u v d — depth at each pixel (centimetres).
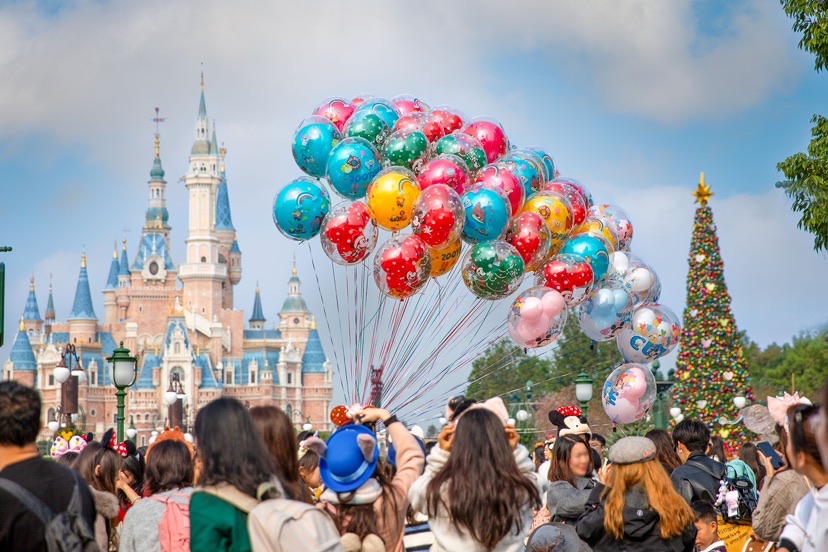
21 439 567
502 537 629
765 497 729
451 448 648
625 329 1416
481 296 1273
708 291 3834
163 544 666
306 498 688
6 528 544
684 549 747
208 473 538
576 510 849
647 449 746
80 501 571
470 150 1286
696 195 3903
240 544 525
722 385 3772
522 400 4538
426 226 1206
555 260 1305
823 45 1800
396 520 650
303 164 1344
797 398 721
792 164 1786
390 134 1317
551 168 1398
